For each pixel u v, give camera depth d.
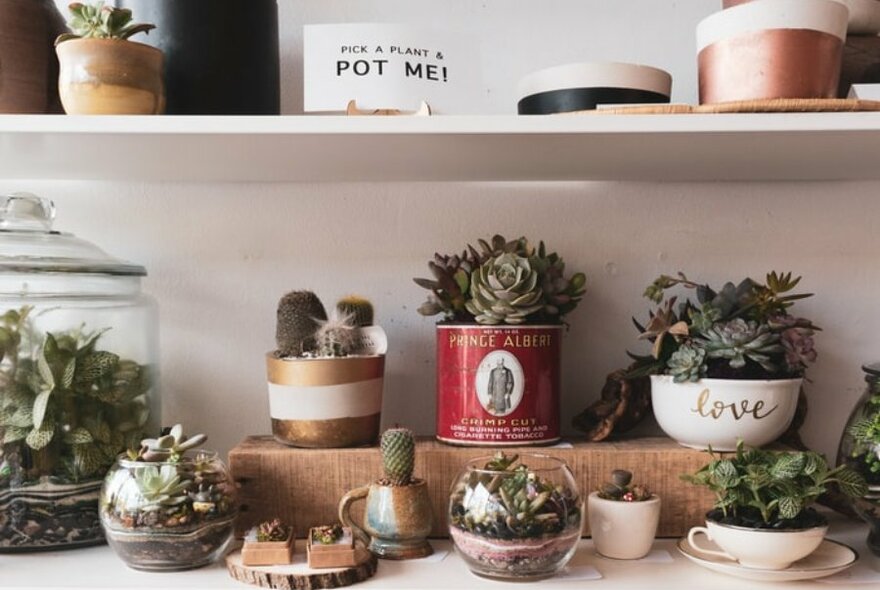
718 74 0.68
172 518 0.67
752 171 0.83
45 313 0.76
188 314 0.89
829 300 0.88
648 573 0.69
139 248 0.88
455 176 0.86
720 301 0.78
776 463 0.69
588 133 0.65
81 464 0.73
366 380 0.78
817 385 0.88
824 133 0.65
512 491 0.67
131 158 0.76
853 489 0.68
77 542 0.74
